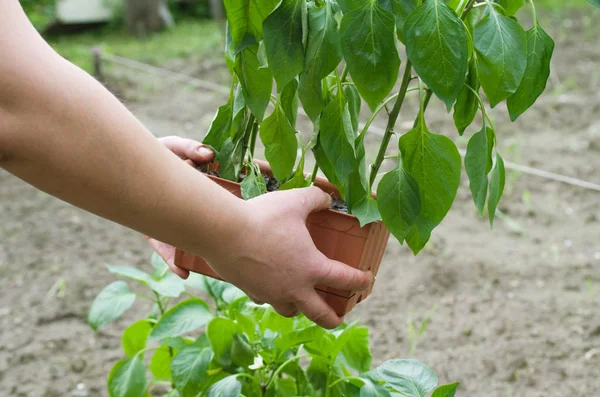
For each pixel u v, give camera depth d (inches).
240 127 46.8
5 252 112.8
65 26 287.3
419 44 35.2
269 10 40.3
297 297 39.0
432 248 112.3
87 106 30.4
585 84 187.2
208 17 311.1
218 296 62.6
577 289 100.2
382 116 168.1
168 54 230.8
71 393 81.5
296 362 57.8
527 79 39.8
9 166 30.4
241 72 42.7
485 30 37.1
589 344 87.7
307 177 49.8
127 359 62.5
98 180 31.3
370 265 46.1
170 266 48.4
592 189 130.9
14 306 98.4
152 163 32.4
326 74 39.0
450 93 35.4
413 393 45.6
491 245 113.4
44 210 128.9
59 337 91.9
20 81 28.8
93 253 113.3
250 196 44.3
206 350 56.8
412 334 86.8
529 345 87.9
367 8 36.3
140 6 277.4
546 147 150.1
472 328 91.7
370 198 42.1
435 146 39.4
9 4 29.4
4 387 82.0
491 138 40.8
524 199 128.0
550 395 79.2
